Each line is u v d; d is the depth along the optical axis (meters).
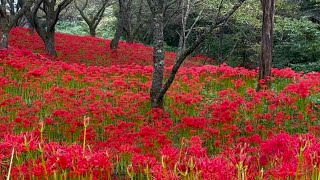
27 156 5.27
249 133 7.66
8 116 7.90
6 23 13.96
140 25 30.53
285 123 8.39
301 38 16.11
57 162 3.48
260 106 8.99
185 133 7.41
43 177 3.65
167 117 8.37
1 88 9.64
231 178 3.25
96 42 23.12
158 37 9.34
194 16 25.17
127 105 9.00
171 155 3.81
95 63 17.72
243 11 18.47
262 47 10.83
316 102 9.49
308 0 19.67
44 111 8.70
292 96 9.54
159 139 5.97
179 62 8.36
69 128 7.10
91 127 7.40
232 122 8.21
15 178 4.13
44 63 12.81
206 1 18.44
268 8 10.65
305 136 3.90
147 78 12.73
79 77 12.01
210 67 12.75
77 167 3.43
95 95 9.60
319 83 10.30
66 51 18.72
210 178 3.21
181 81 11.77
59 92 9.34
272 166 4.39
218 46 24.58
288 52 17.16
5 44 13.89
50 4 17.12
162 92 8.98
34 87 10.36
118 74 12.77
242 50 22.56
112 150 5.64
